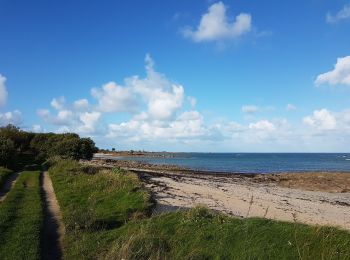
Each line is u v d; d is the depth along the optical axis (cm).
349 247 1087
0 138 4344
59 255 1279
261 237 1197
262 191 3572
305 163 12194
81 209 1831
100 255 1241
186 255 1187
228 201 2622
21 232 1433
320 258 1077
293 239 1155
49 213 1828
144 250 1220
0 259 1185
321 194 3650
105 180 2625
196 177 4897
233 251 1175
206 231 1294
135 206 1933
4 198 2158
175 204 2309
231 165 10381
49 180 3059
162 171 6162
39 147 6394
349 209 2633
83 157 5572
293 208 2492
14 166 4003
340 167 9719
